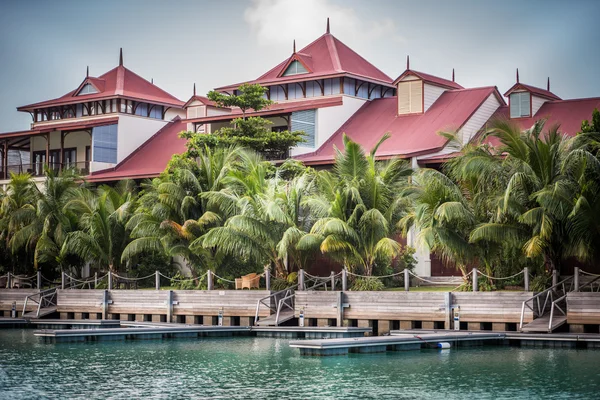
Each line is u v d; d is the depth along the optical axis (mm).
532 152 34000
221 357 31266
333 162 49281
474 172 34594
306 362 29625
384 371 27453
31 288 51000
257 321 38844
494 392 23844
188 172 44688
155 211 44531
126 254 44406
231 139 50062
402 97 53469
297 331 36969
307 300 38031
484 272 37000
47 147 62344
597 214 32156
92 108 67250
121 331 37188
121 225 48125
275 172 45688
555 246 33875
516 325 33281
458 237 35219
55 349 34344
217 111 64188
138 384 26000
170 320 42281
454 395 23594
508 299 33156
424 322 35344
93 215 47344
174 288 46125
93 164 61469
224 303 40531
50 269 53250
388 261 40875
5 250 53094
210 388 25219
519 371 26750
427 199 35562
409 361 29312
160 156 61844
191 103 64250
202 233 43906
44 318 47312
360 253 38906
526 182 33781
